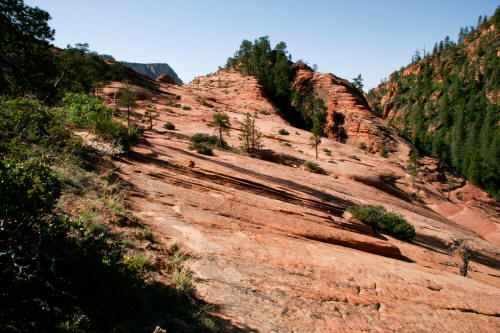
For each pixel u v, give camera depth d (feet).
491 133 401.90
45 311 7.68
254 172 59.06
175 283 13.38
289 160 149.38
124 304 9.80
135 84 263.90
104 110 56.24
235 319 12.28
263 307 13.75
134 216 19.95
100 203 19.08
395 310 16.97
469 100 521.65
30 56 43.70
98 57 216.54
